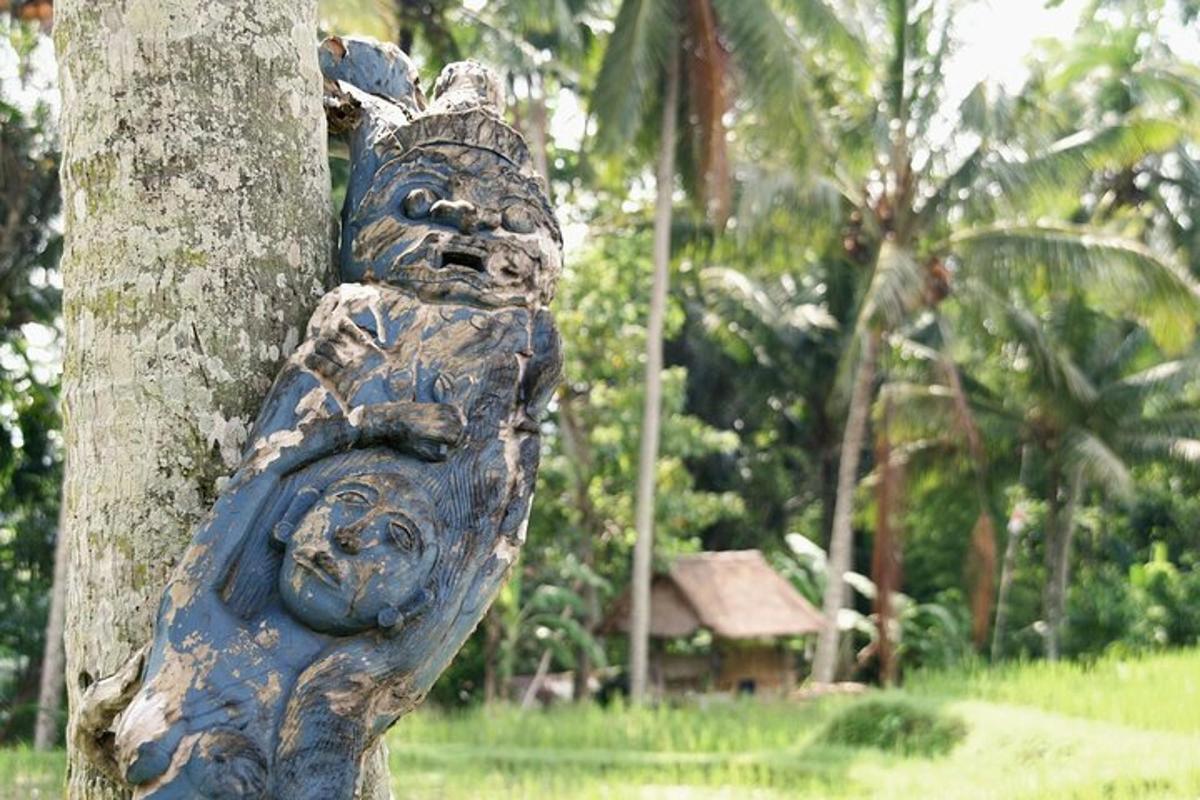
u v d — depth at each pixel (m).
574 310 22.70
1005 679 18.42
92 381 3.45
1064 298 27.05
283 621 3.05
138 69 3.49
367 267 3.47
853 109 22.83
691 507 24.20
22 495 22.78
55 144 20.84
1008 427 26.67
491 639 22.17
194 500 3.38
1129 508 29.67
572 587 23.94
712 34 19.77
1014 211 22.06
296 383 3.25
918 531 30.52
